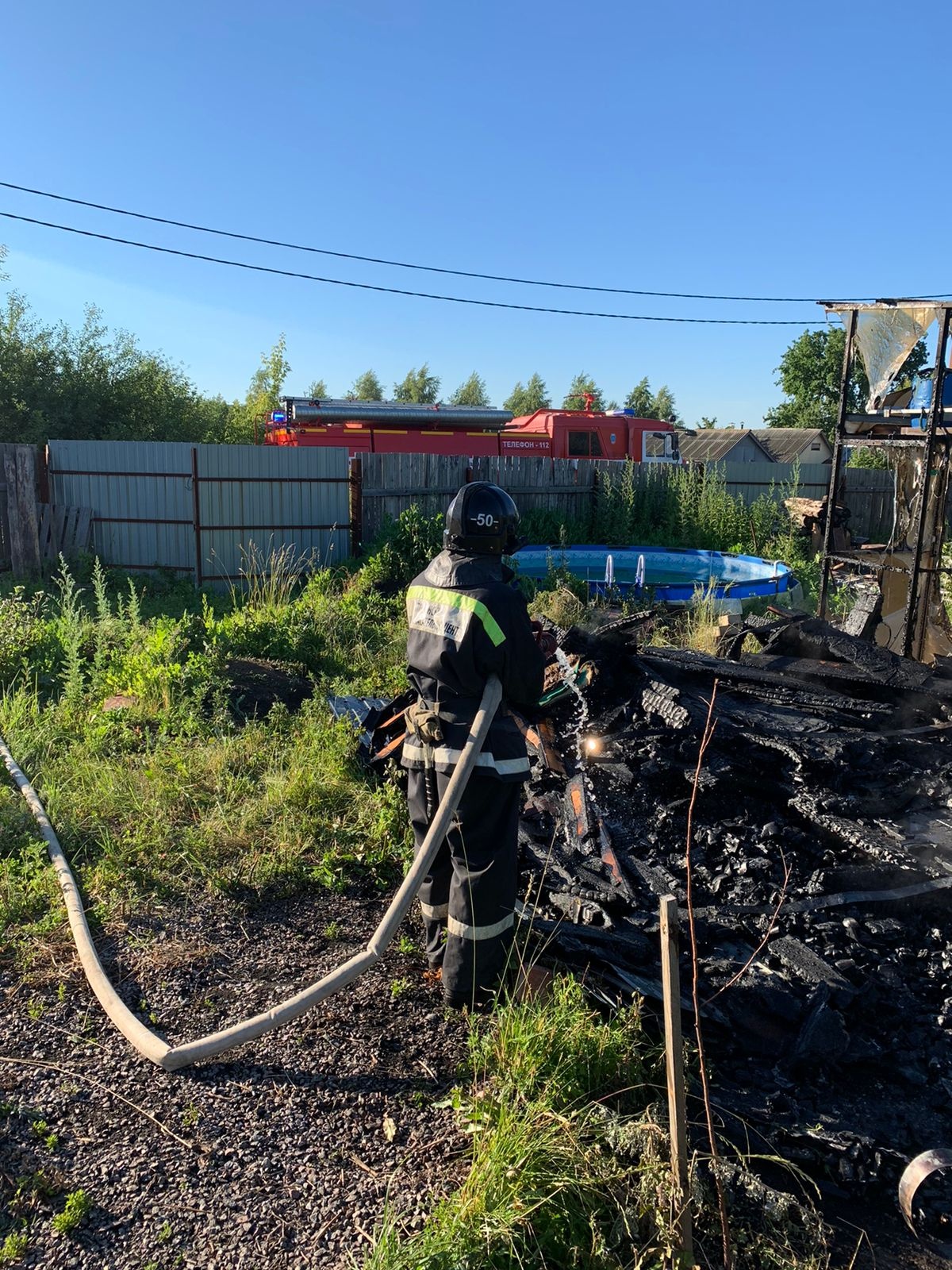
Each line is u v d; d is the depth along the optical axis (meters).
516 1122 2.68
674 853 4.34
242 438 27.16
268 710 7.19
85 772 5.35
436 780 3.38
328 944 3.89
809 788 4.55
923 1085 3.18
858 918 3.92
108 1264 2.31
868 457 33.31
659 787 4.81
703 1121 2.91
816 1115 2.96
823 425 54.44
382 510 16.81
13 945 3.72
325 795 5.26
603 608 12.32
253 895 4.26
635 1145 2.69
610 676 5.75
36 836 4.60
